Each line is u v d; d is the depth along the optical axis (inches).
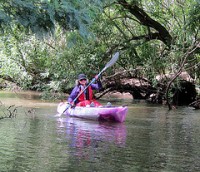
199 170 201.9
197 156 232.5
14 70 586.2
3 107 474.9
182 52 491.8
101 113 381.7
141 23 538.9
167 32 542.0
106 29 530.9
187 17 478.0
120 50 549.6
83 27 169.9
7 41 555.8
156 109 522.3
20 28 174.4
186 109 536.4
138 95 674.8
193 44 477.4
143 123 374.9
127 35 579.8
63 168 199.3
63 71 545.0
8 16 159.5
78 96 428.8
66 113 430.9
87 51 534.3
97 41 533.6
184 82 608.1
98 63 541.0
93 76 543.5
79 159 218.2
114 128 337.4
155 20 573.9
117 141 274.4
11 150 236.2
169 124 370.6
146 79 588.7
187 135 307.1
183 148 255.1
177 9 514.3
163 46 586.2
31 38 566.6
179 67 517.3
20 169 195.5
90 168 200.5
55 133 302.2
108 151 240.7
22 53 588.7
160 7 546.9
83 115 400.8
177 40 506.6
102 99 666.2
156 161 218.2
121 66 572.4
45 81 609.9
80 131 315.9
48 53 577.3
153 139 285.6
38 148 243.9
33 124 345.1
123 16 541.0
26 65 600.7
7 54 583.5
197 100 562.6
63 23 171.3
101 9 178.4
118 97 716.0
